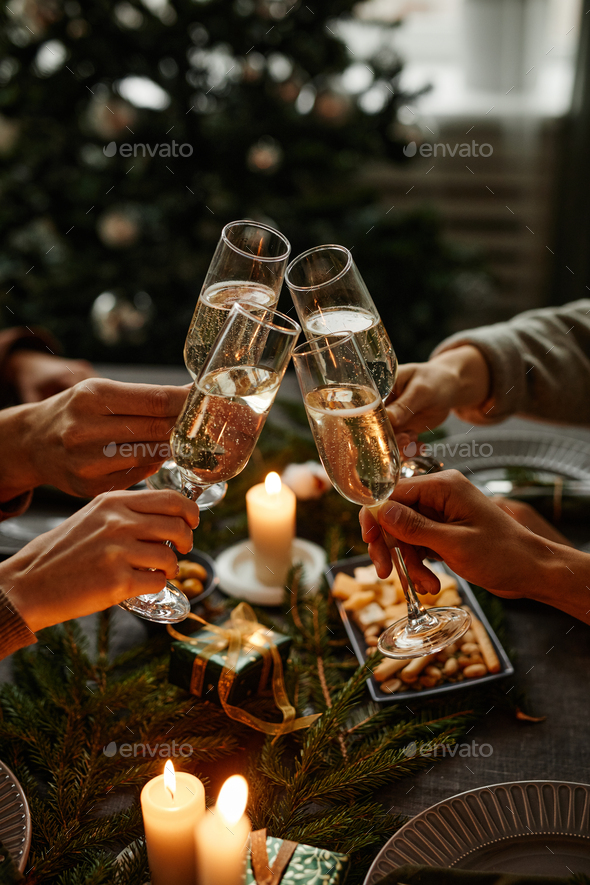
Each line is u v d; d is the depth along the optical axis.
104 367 1.27
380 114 1.64
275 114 1.55
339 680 0.80
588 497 0.95
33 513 0.99
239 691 0.76
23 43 1.50
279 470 1.05
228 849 0.60
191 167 1.58
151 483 0.83
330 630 0.85
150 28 1.46
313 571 0.92
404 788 0.71
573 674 0.80
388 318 1.86
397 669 0.79
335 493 1.01
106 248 1.66
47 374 1.06
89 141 1.56
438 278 1.84
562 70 2.49
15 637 0.68
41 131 1.55
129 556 0.68
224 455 0.69
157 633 0.84
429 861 0.64
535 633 0.84
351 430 0.68
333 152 1.63
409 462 0.87
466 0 2.37
